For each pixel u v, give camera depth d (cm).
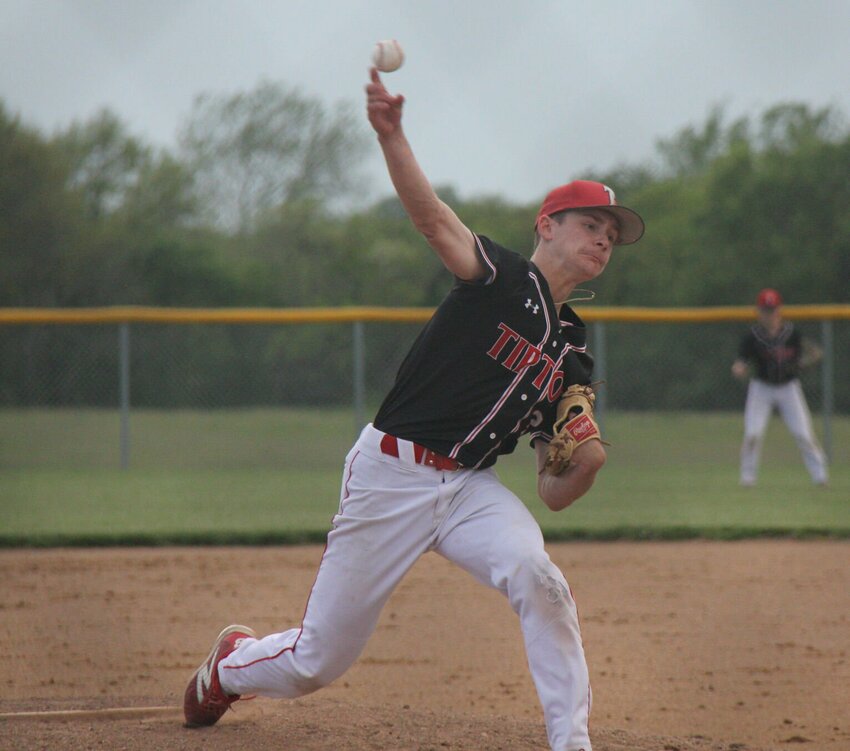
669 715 1473
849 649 1816
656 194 11988
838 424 6969
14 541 2816
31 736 1278
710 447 6078
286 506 3634
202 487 4259
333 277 13475
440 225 1063
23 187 12050
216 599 2205
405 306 12756
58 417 8531
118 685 1606
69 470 5081
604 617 2050
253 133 15800
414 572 2508
